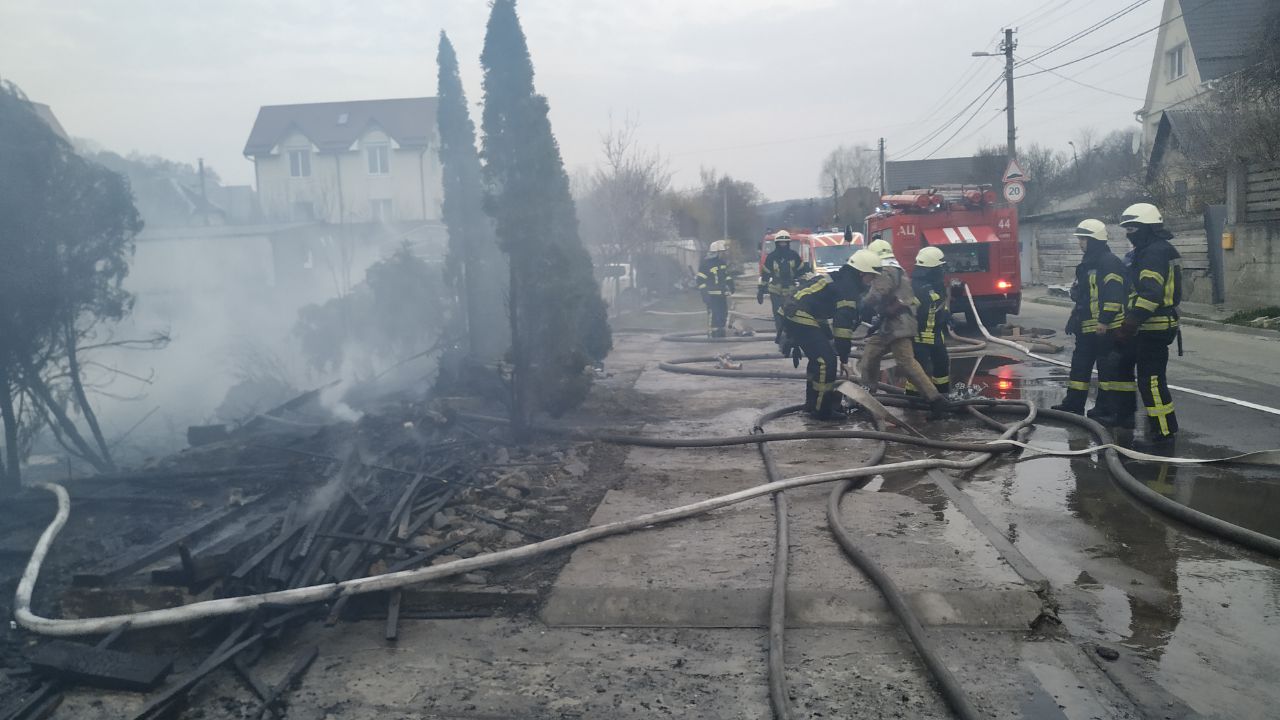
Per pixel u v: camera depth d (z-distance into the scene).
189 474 6.56
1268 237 17.34
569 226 8.80
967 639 3.85
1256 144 19.58
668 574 4.52
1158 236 7.26
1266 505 5.62
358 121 48.47
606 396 10.14
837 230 28.42
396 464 6.79
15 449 7.21
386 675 3.70
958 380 11.28
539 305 8.12
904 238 16.12
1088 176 47.75
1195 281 20.58
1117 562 4.69
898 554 4.71
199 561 4.29
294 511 5.36
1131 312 7.22
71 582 4.82
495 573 4.66
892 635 3.92
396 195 47.25
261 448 7.35
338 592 4.13
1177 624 3.92
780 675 3.47
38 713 3.45
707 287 16.80
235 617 4.08
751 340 16.38
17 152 6.97
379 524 5.25
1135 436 7.68
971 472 6.63
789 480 5.91
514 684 3.60
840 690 3.44
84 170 7.57
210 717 3.42
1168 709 3.21
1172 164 26.25
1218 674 3.46
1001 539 4.91
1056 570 4.60
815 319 8.79
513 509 5.79
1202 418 8.43
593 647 3.93
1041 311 22.89
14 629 4.34
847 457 7.10
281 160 47.53
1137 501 5.75
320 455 7.03
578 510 5.84
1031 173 46.97
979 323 15.35
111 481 6.60
